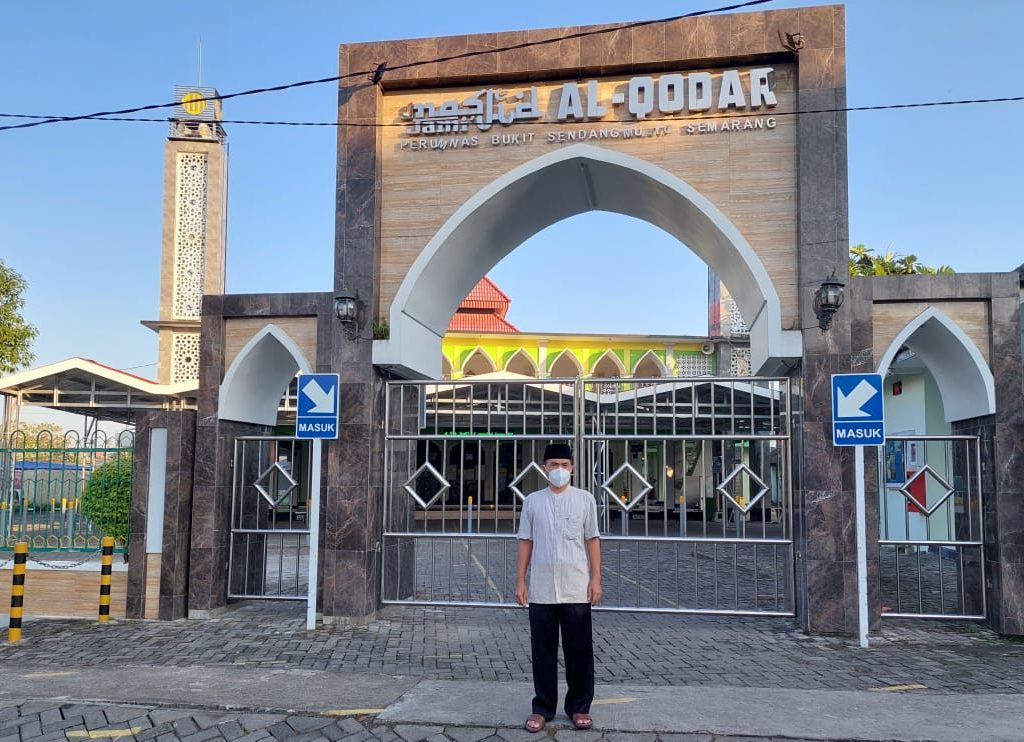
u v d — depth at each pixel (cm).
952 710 531
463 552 1564
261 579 1028
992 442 852
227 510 977
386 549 952
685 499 905
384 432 945
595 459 913
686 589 1176
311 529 886
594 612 979
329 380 889
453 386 984
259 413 1041
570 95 927
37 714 540
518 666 720
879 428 802
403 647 791
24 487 991
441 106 951
